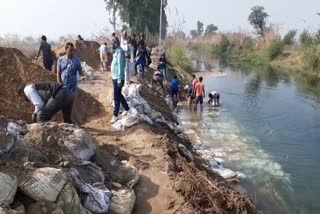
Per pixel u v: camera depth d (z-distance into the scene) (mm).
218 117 18109
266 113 19312
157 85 19500
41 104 8438
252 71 40031
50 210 5121
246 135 15109
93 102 12477
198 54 66188
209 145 13609
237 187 10008
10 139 6156
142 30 44250
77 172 6328
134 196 6633
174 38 35812
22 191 5270
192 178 7629
